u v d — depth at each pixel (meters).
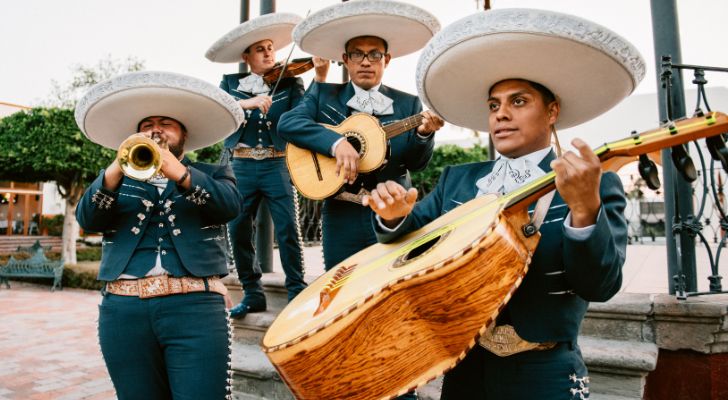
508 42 1.33
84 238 23.33
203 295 2.02
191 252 2.01
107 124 2.23
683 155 1.10
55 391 4.08
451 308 1.12
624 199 1.37
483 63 1.44
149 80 1.96
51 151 12.24
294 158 2.80
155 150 1.68
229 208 2.08
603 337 2.81
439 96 1.71
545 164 1.47
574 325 1.36
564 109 1.62
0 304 8.64
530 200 1.21
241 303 3.64
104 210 1.93
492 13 1.33
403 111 2.86
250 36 3.64
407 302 1.14
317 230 8.18
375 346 1.13
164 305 1.94
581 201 1.14
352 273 1.46
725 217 2.81
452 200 1.68
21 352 5.32
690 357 2.64
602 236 1.16
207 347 1.96
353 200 2.65
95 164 12.79
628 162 1.26
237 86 3.84
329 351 1.13
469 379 1.48
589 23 1.27
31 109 12.73
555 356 1.36
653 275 4.49
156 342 1.97
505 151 1.51
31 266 10.73
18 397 3.94
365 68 2.81
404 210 1.51
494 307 1.10
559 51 1.33
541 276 1.35
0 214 25.84
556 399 1.33
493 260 1.11
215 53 3.89
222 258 2.12
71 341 5.84
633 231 9.52
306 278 4.17
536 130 1.49
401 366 1.14
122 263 1.95
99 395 4.00
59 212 27.86
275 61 3.86
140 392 1.94
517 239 1.19
